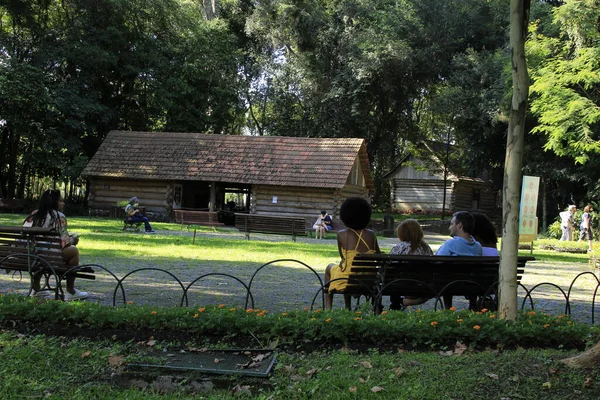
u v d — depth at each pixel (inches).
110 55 1421.0
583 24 959.0
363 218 289.3
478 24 1700.3
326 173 1222.3
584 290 468.1
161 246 664.4
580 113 951.0
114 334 236.5
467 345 228.8
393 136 1809.8
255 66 1785.2
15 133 1312.7
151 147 1364.4
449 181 1786.4
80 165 1353.3
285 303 355.3
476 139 1544.0
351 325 230.2
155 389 192.1
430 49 1633.9
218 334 237.6
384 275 272.1
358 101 1636.3
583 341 233.8
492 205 1958.7
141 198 1312.7
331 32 1670.8
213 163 1301.7
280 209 1245.1
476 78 1545.3
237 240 828.0
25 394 182.1
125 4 1427.2
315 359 212.5
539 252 905.5
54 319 245.1
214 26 1646.2
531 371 194.2
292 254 652.7
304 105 1792.6
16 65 1256.2
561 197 1477.6
